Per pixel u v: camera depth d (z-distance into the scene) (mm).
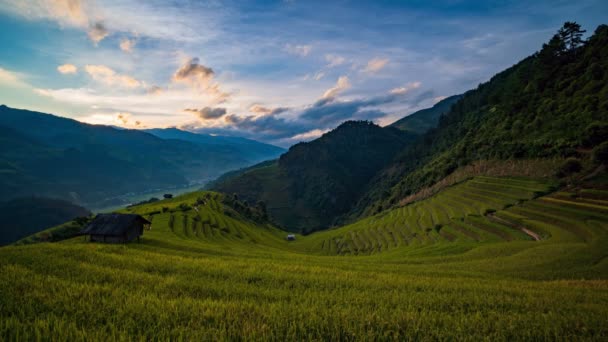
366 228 110875
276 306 12891
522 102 126375
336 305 13898
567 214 59906
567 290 20969
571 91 104562
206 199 142750
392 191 180750
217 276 21250
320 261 42562
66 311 10992
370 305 14375
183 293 15383
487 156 112750
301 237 150875
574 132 85125
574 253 38781
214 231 84188
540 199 70812
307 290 17438
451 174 127125
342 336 9664
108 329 9672
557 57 127750
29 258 23578
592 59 107375
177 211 101188
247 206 169875
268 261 35812
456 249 55062
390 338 9609
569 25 125375
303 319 11031
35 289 13711
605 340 10203
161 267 23281
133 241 50312
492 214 73125
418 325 10609
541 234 56062
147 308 11570
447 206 92875
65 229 76000
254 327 9758
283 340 9172
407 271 32250
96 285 15023
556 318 12211
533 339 10281
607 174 68438
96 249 31500
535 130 103125
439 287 20203
